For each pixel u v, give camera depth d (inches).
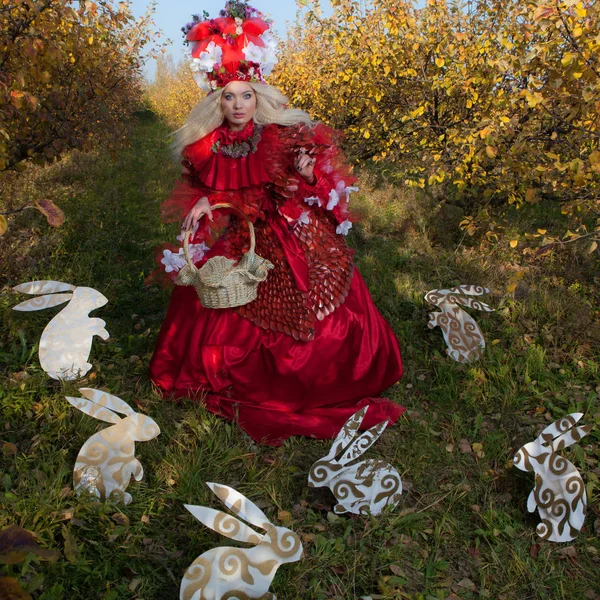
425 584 94.7
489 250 222.7
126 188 335.0
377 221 255.8
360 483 106.3
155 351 135.9
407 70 238.7
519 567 98.4
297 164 122.5
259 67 122.6
